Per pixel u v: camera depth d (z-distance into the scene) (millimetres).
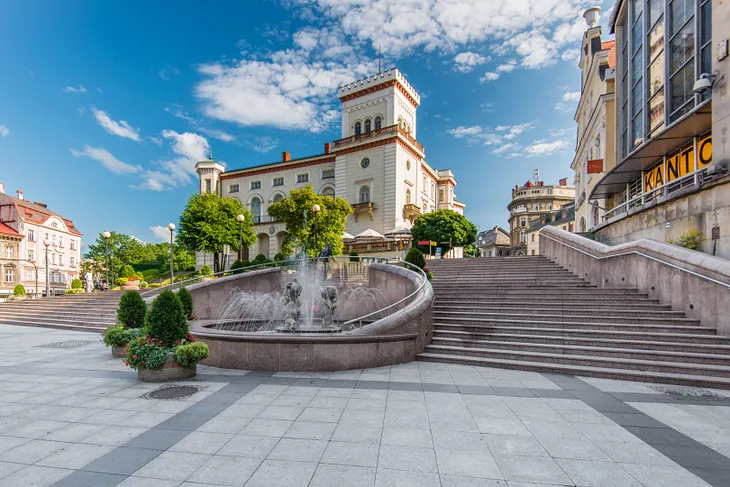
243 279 16703
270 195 45562
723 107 9406
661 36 13430
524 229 65500
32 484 3295
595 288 11023
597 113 21891
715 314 7922
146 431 4500
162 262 74812
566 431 4508
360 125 40094
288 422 4793
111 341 9047
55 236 52812
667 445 4117
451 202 51438
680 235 10695
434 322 10508
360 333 8211
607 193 19547
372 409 5293
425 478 3412
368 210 37031
